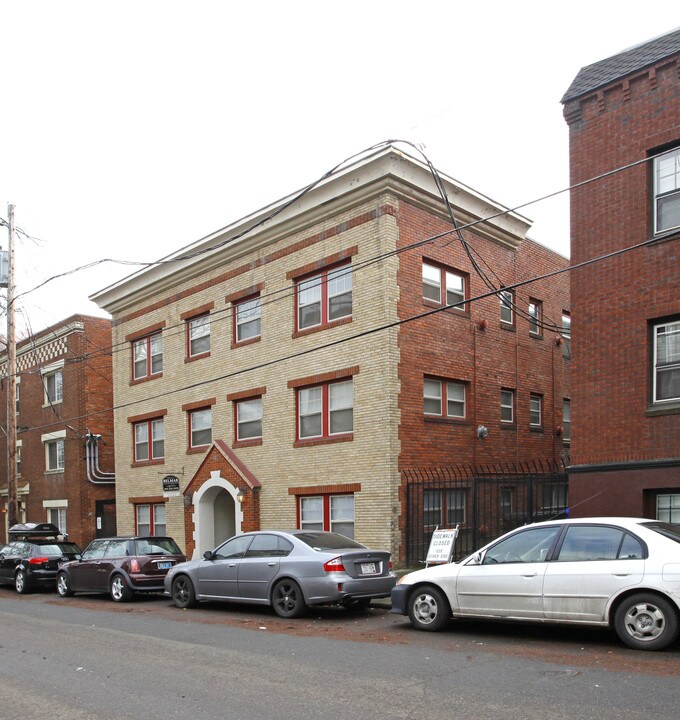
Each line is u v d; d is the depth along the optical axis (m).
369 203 17.81
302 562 12.16
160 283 24.31
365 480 17.27
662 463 12.56
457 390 19.27
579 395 13.85
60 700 7.14
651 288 13.07
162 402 24.19
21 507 32.44
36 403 31.62
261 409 20.50
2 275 25.23
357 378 17.69
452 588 9.84
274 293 20.14
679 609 8.14
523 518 18.92
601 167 13.99
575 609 8.73
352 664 8.23
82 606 15.45
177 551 17.03
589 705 6.31
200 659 8.84
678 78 13.06
